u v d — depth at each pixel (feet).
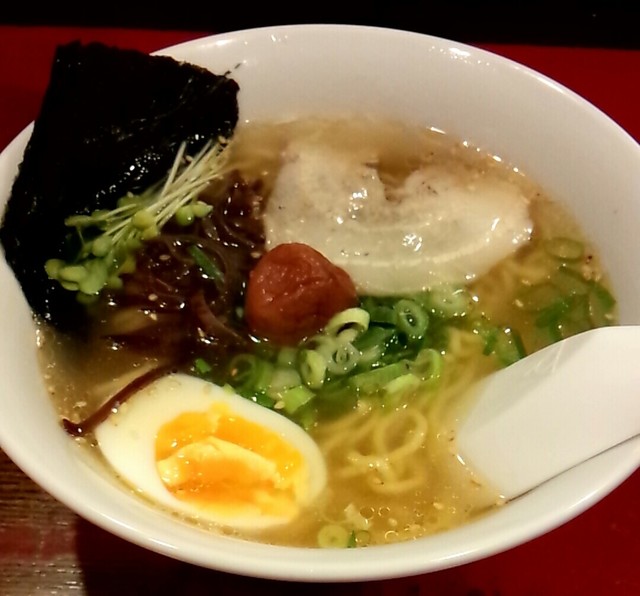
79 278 0.76
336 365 0.76
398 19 1.27
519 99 0.88
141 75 0.83
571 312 0.79
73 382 0.73
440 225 0.84
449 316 0.81
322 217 0.84
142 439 0.70
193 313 0.78
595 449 0.61
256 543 0.61
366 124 0.95
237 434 0.72
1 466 0.79
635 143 0.80
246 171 0.91
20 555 0.75
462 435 0.72
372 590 0.73
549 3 1.28
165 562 0.74
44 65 1.16
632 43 1.24
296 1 1.28
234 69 0.91
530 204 0.88
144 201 0.84
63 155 0.76
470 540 0.57
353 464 0.73
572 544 0.76
